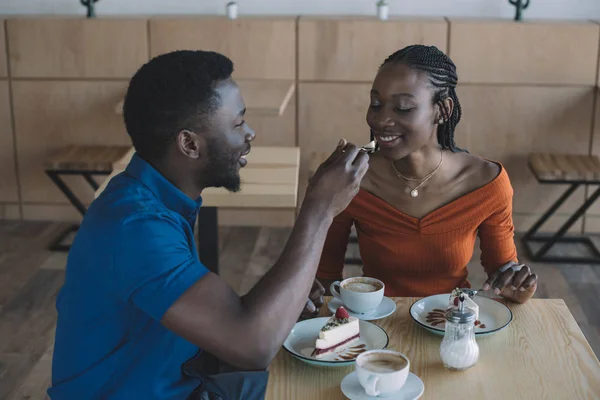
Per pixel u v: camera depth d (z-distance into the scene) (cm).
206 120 140
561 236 416
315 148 443
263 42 426
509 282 192
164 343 146
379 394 148
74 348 143
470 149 438
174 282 132
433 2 444
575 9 443
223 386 175
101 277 135
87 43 431
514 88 428
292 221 460
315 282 194
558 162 415
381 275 217
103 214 137
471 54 423
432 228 206
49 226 456
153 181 144
